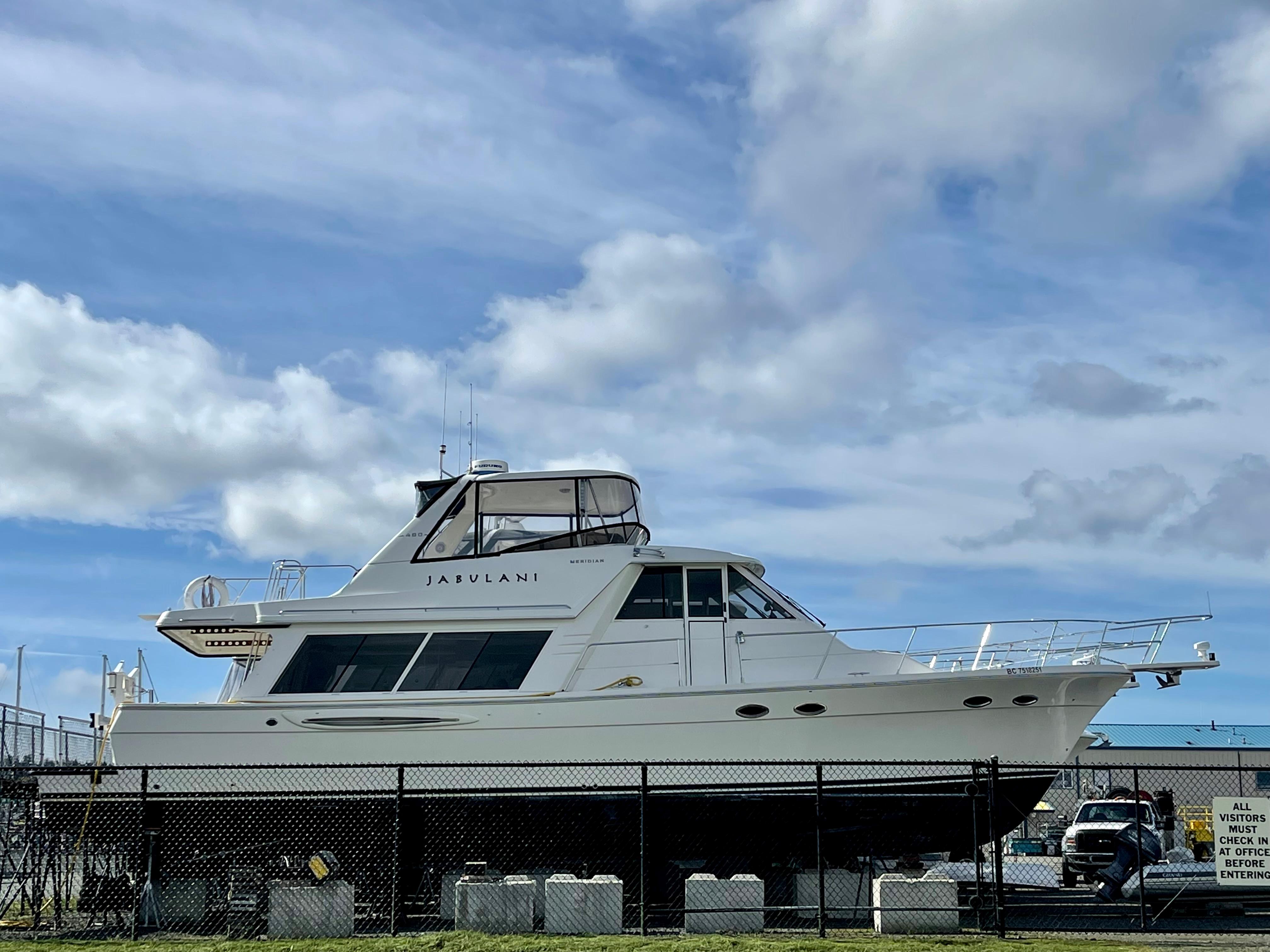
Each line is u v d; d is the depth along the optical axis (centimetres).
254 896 1226
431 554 1530
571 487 1577
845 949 1015
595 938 1080
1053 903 1337
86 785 1411
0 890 1415
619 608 1490
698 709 1402
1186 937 1103
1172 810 2417
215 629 1530
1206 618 1443
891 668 1477
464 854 1413
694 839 1406
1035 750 1411
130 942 1091
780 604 1509
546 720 1410
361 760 1416
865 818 1400
